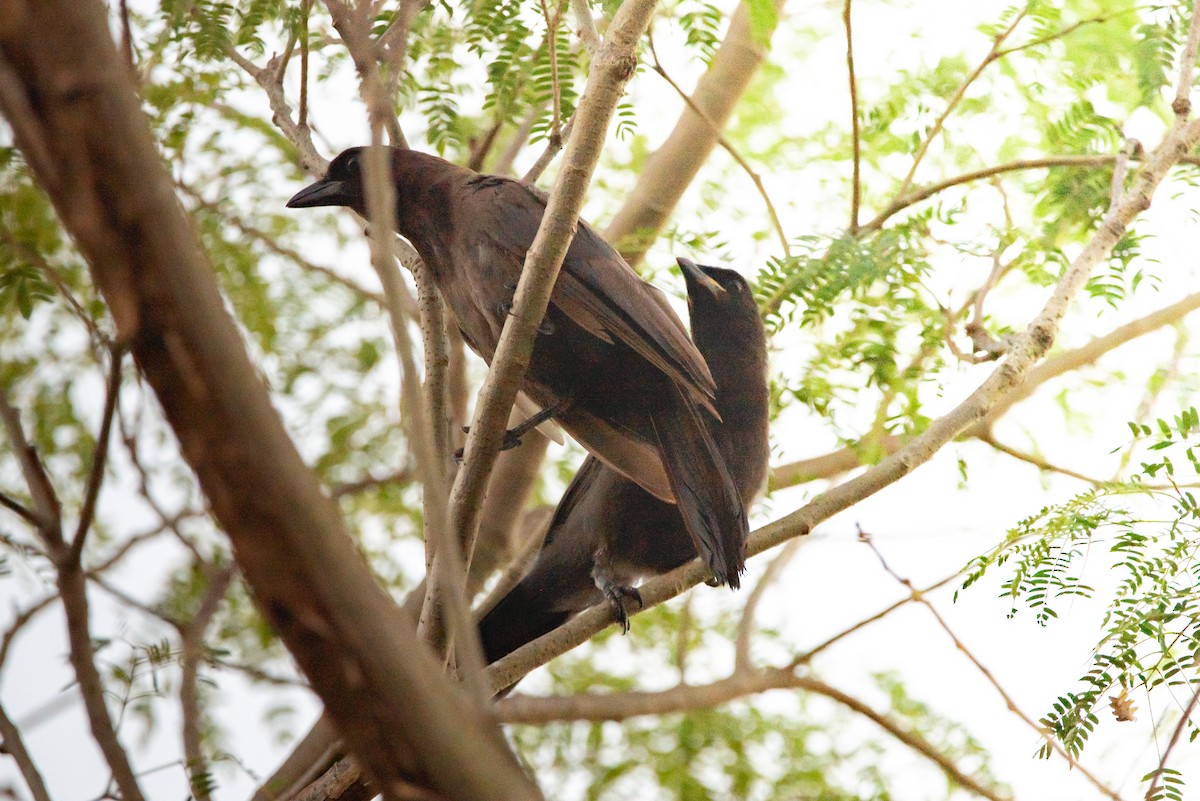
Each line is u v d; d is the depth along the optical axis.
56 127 3.86
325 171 10.23
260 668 9.94
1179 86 9.92
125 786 6.98
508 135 14.56
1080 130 11.51
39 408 12.52
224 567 11.07
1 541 8.01
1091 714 7.14
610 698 13.57
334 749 9.02
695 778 13.45
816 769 13.51
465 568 7.92
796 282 10.52
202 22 10.14
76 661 7.20
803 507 9.51
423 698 4.16
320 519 4.10
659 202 12.58
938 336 10.85
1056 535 7.60
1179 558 7.28
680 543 10.92
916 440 9.47
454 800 4.15
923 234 10.96
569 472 15.57
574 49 11.73
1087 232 11.49
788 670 13.87
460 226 10.31
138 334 3.95
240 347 4.05
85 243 3.93
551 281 7.77
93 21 3.91
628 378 9.98
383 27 10.19
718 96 12.67
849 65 10.97
